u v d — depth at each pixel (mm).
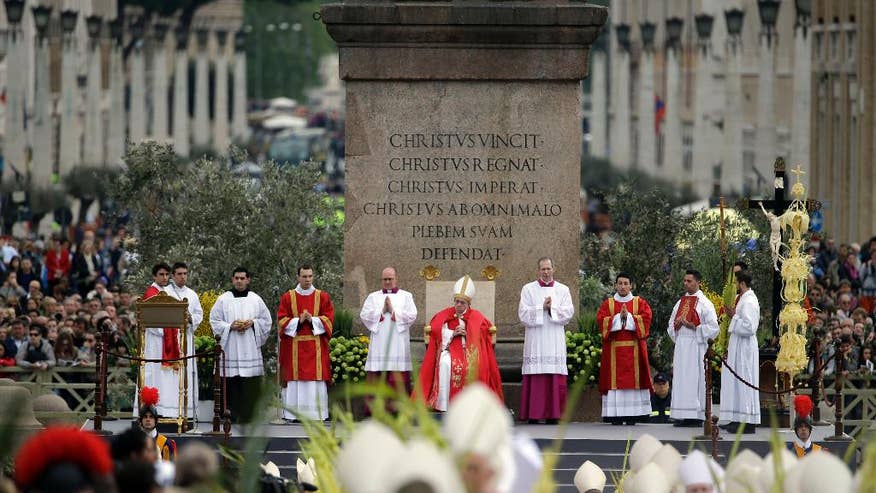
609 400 74750
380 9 76562
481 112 77625
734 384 73750
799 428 67250
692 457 33094
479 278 77562
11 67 180500
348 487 25141
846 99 154625
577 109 77750
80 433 28953
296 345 74688
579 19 76875
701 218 96812
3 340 85625
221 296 75875
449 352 71500
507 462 26141
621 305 74812
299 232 97812
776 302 77062
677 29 199125
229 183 99625
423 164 77562
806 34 162750
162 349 73125
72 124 194625
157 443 61688
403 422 29281
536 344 74312
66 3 199125
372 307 73375
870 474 27234
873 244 109562
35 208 177875
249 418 34969
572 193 77750
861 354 85000
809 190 163125
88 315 93062
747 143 180750
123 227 118938
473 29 76875
